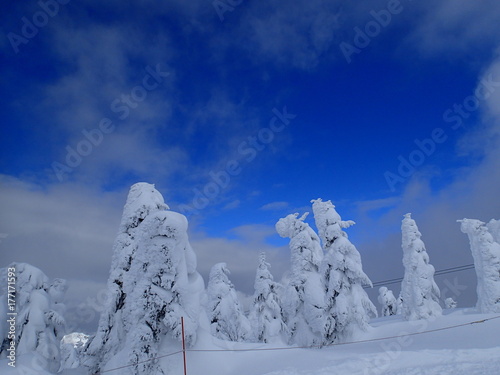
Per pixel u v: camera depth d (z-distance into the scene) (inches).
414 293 1311.5
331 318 1038.4
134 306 661.9
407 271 1371.8
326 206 1157.7
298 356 758.5
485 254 1315.2
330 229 1109.7
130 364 629.9
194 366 681.0
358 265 1065.5
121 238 824.9
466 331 912.3
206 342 747.4
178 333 652.1
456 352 556.7
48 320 839.7
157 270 676.1
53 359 816.3
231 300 1441.9
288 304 1182.3
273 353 801.6
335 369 548.1
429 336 932.0
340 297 1038.4
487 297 1274.6
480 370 433.1
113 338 755.4
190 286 713.0
